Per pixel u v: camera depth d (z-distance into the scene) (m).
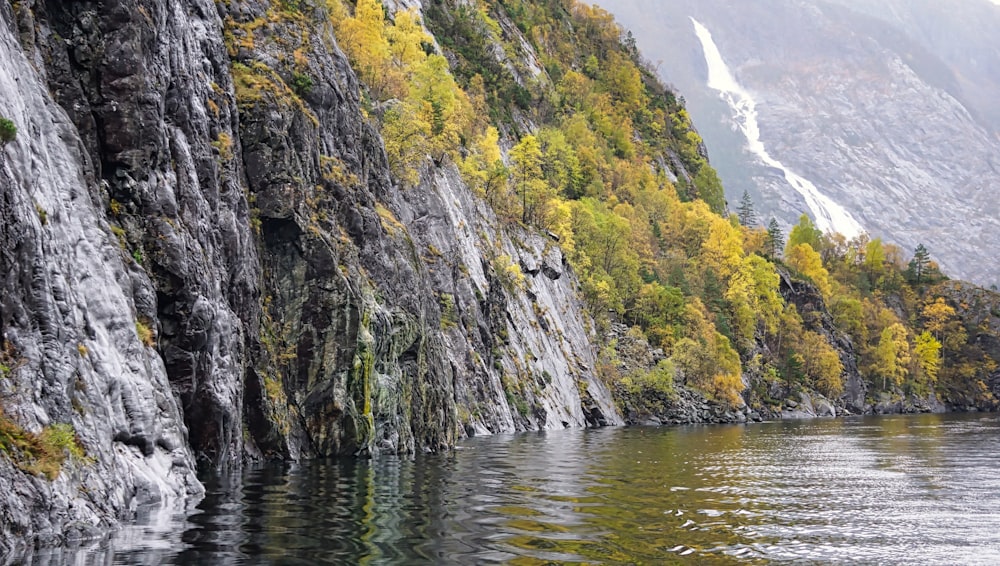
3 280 24.86
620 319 153.12
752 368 172.62
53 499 24.00
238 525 27.67
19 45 31.25
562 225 146.12
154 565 22.00
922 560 28.31
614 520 32.69
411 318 62.28
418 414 62.53
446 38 182.25
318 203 54.94
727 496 41.78
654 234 197.12
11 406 24.17
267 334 48.72
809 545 29.98
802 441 88.88
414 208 89.00
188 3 46.84
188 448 35.28
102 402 28.16
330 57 64.12
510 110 185.62
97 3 37.66
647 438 87.94
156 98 38.69
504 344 103.88
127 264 34.38
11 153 26.48
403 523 29.45
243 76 51.75
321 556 23.88
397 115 91.00
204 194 43.31
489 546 26.50
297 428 49.19
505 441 77.88
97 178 36.50
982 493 45.78
